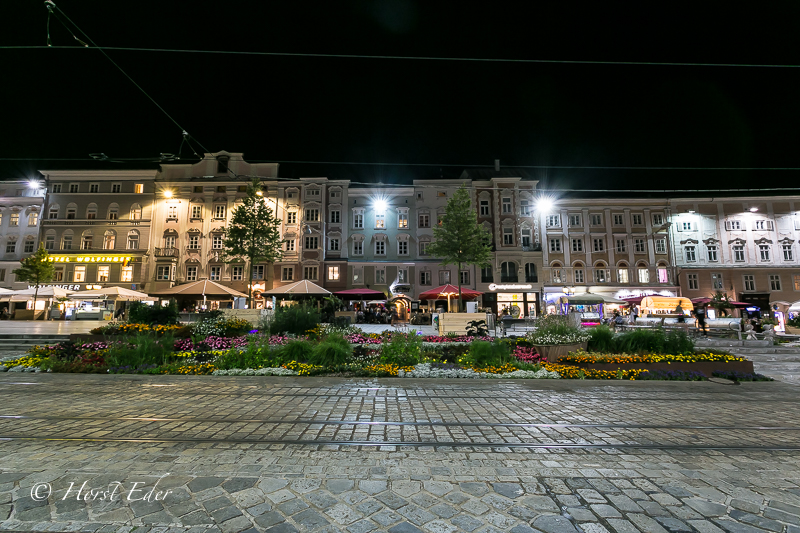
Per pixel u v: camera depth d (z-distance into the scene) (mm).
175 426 5164
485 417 5754
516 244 38406
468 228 27859
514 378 9219
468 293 22609
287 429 5059
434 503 3062
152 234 38312
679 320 20000
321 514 2871
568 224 39156
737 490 3373
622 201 39188
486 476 3598
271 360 10250
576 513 2926
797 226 37781
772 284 37062
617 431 5113
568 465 3906
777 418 5875
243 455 4082
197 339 12531
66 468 3697
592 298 26109
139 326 13047
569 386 8352
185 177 39906
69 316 29969
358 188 39875
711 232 38344
